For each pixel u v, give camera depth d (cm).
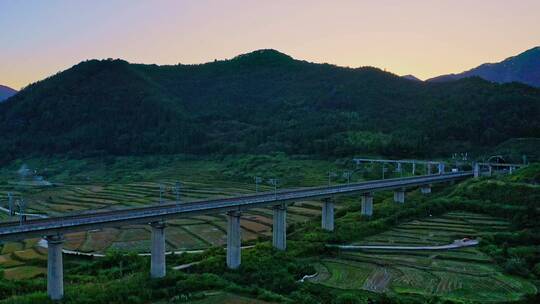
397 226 14875
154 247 9856
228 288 9262
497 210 15600
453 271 10612
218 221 16850
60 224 8500
